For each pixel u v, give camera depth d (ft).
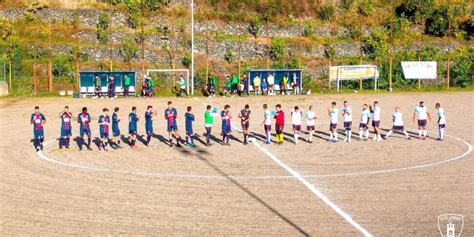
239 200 63.26
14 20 188.75
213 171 77.30
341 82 181.47
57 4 195.21
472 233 52.54
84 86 160.66
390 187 68.54
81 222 55.62
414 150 92.12
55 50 176.96
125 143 98.12
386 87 183.93
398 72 187.32
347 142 100.07
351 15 212.23
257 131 110.42
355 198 63.93
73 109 137.49
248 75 168.76
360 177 73.67
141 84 171.53
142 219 56.59
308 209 59.93
